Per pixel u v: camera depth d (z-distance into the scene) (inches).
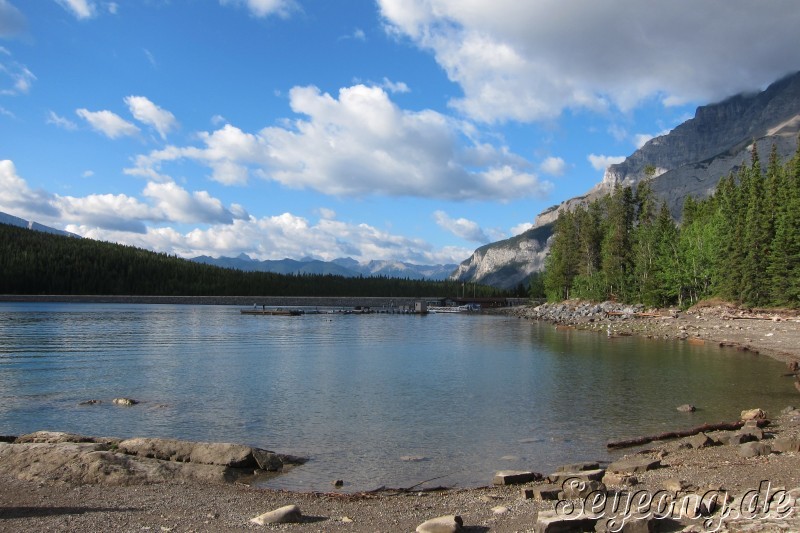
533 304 7130.9
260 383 1446.9
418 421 1010.7
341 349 2391.7
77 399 1227.2
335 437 904.3
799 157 3319.4
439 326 4202.8
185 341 2714.1
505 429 949.8
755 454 705.0
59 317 4495.6
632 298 4606.3
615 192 5103.3
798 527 384.5
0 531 458.0
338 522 491.2
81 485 620.7
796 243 3080.7
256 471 722.2
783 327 2576.3
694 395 1238.9
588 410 1095.0
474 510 526.3
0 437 810.8
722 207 4333.2
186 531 460.8
